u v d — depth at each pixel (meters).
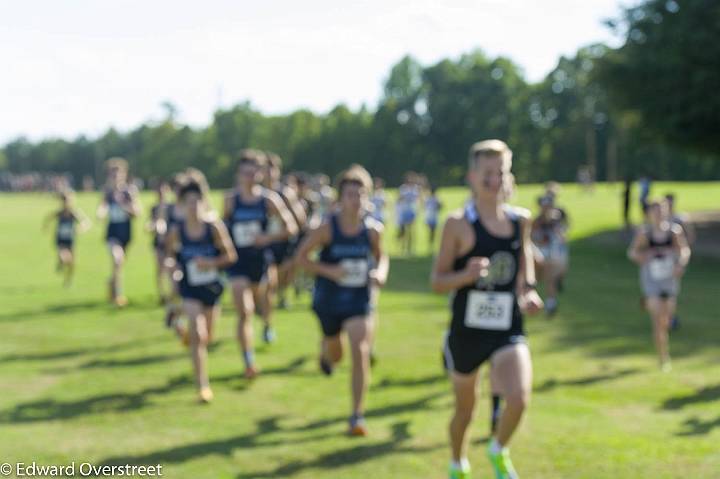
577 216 36.28
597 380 8.79
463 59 112.25
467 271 4.88
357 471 5.71
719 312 14.62
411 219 25.53
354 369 6.68
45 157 140.75
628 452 6.18
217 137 115.50
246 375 8.47
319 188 21.03
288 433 6.62
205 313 8.12
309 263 6.92
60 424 6.83
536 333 11.90
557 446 6.32
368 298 6.96
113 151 137.38
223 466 5.80
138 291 15.73
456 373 5.22
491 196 5.10
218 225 8.05
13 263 21.25
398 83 116.06
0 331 11.27
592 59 28.73
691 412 7.46
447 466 5.86
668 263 9.63
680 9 26.31
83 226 16.75
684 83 25.77
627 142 31.33
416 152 110.00
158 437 6.48
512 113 107.44
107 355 9.70
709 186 60.22
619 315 13.80
